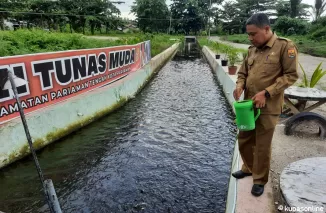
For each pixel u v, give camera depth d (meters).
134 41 16.03
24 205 3.79
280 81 2.31
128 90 9.50
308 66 13.61
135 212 3.70
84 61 6.96
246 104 2.40
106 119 7.34
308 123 4.52
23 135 4.85
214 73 16.19
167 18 59.12
